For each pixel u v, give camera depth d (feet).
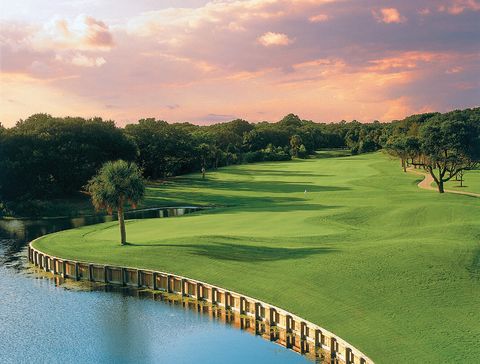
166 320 138.72
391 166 570.87
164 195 392.68
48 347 122.42
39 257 197.26
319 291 134.51
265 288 141.90
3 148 384.47
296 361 112.57
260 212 272.31
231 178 508.12
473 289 127.85
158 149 544.21
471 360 93.97
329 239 186.50
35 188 383.65
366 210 244.63
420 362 95.86
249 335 127.95
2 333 131.03
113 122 457.68
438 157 338.34
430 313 115.85
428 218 222.48
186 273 161.99
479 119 470.39
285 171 561.84
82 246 201.46
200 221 250.37
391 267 143.23
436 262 144.77
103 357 115.85
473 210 228.43
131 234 222.69
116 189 193.77
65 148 389.80
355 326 114.93
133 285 170.40
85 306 151.33
